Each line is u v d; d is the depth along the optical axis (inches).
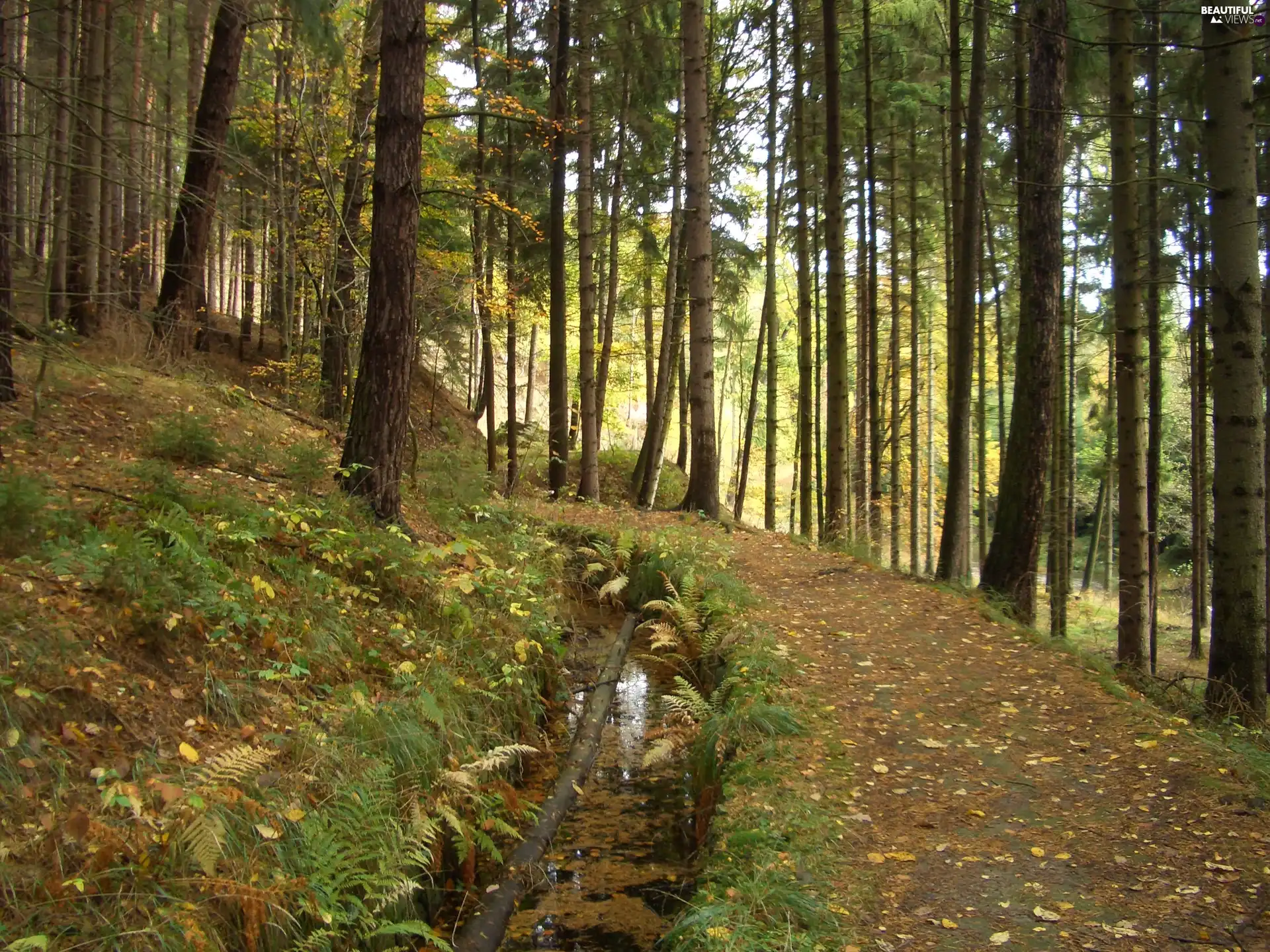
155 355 428.5
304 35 416.8
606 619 420.2
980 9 430.9
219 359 585.0
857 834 176.2
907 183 831.7
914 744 225.1
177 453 300.7
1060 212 384.5
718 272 870.4
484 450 852.6
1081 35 507.5
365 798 169.3
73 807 134.2
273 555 245.9
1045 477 392.8
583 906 180.4
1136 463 414.0
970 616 356.5
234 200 536.4
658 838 212.8
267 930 133.8
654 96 767.7
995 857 166.7
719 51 812.0
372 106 548.4
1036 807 189.2
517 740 254.2
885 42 679.7
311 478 308.3
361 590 258.7
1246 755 208.2
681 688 261.1
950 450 456.4
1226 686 267.4
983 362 778.8
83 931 115.7
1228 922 141.5
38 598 169.0
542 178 783.7
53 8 347.6
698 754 236.5
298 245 557.6
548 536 479.8
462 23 625.9
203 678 182.1
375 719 196.4
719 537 511.8
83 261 437.7
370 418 306.5
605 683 317.1
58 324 336.5
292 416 468.8
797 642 309.7
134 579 184.5
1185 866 160.7
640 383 1325.0
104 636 172.2
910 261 970.1
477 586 290.4
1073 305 792.9
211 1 454.3
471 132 682.2
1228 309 266.4
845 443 551.2
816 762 211.2
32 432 271.7
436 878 181.2
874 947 136.9
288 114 526.9
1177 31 524.4
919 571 1201.4
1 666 147.6
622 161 809.5
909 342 1104.8
